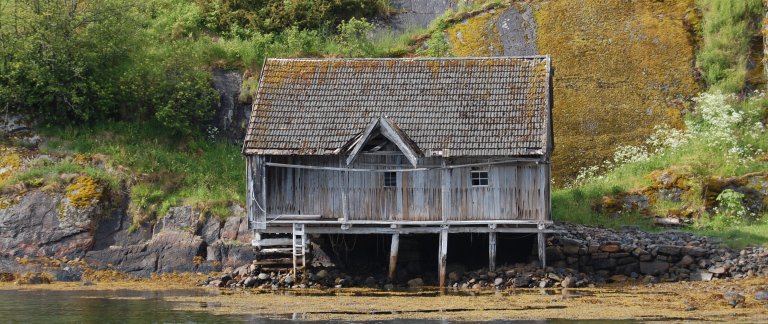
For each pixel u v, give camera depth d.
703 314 97.62
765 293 106.12
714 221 136.25
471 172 120.81
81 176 140.50
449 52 172.00
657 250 120.75
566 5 180.62
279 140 121.56
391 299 110.31
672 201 140.25
